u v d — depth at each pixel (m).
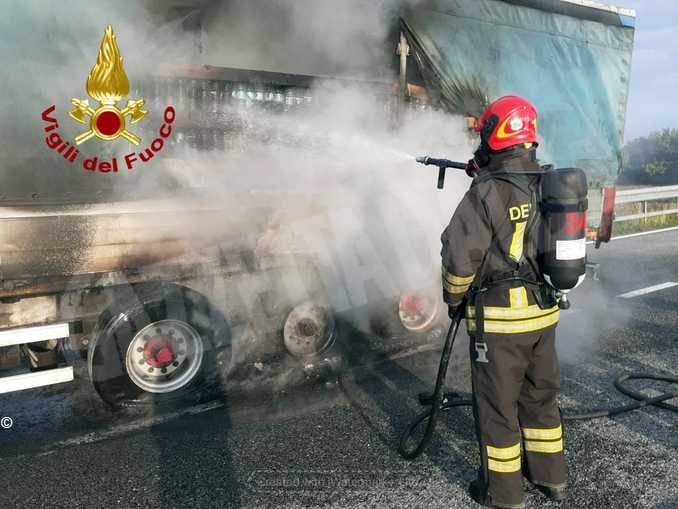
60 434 3.33
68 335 3.31
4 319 3.23
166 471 2.91
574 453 3.01
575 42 6.16
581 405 3.59
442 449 3.09
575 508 2.56
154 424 3.45
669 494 2.66
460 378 4.12
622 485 2.73
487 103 5.58
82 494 2.71
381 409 3.61
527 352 2.47
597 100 6.35
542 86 5.95
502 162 2.46
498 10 5.63
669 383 3.93
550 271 2.37
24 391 3.93
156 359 3.56
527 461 2.66
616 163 6.59
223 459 3.02
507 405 2.46
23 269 3.15
